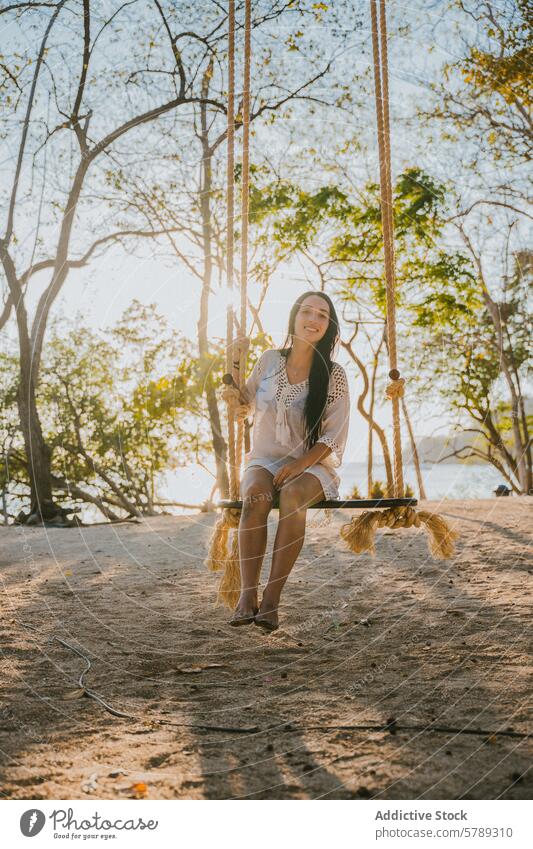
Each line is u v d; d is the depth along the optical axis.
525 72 10.21
